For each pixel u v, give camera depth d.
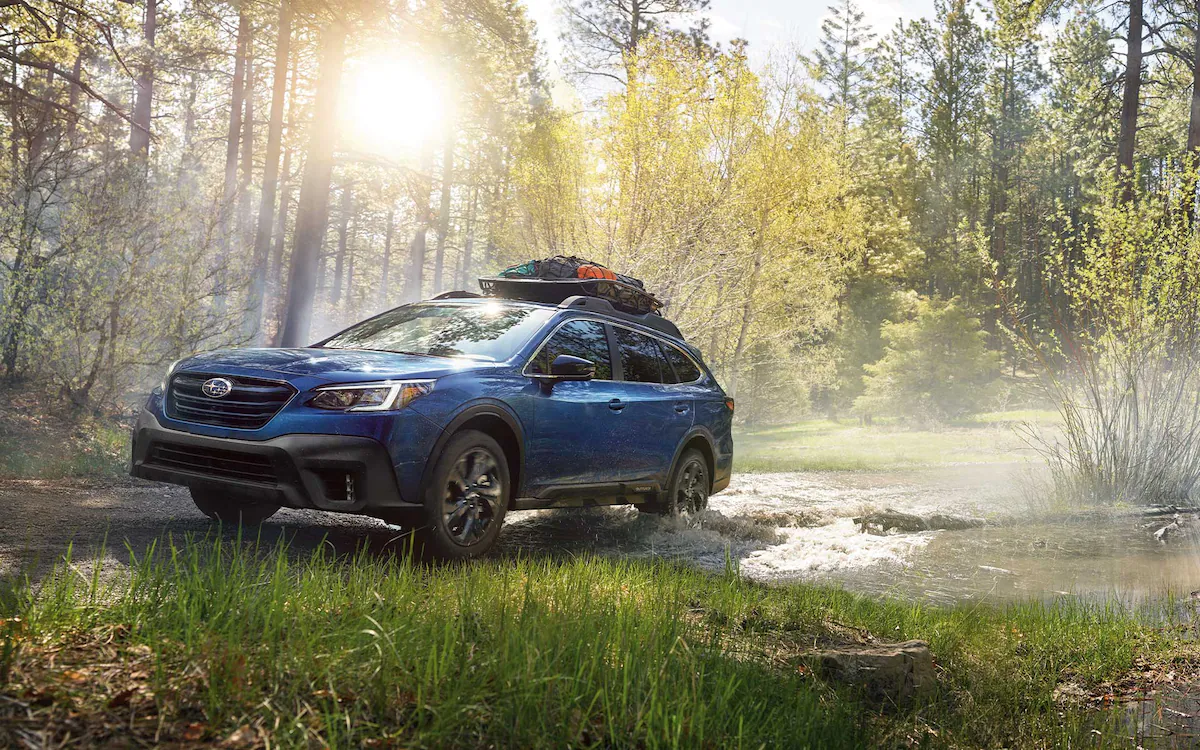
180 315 12.98
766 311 24.25
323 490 4.96
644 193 17.42
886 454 19.28
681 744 2.62
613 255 17.67
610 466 6.77
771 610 4.68
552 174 18.33
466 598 3.59
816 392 41.91
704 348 22.12
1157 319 11.64
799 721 3.07
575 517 8.17
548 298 7.71
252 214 30.98
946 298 50.56
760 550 7.25
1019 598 5.95
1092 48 33.06
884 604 5.33
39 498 6.95
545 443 6.09
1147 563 7.48
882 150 50.31
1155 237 11.88
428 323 6.57
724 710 2.88
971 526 9.17
